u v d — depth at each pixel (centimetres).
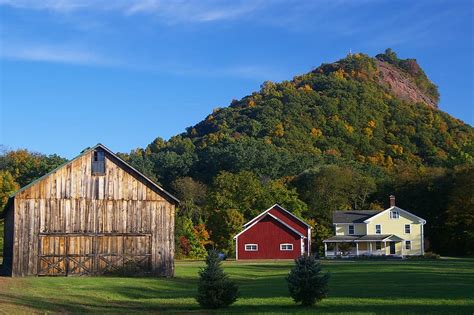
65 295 2809
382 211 8219
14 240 3806
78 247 3919
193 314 2272
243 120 14525
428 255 7112
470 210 8156
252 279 4078
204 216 8950
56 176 3934
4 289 2916
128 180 4062
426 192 9256
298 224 7775
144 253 4034
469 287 3042
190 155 11762
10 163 9256
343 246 8375
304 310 2305
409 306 2344
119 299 2788
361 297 2670
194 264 5953
